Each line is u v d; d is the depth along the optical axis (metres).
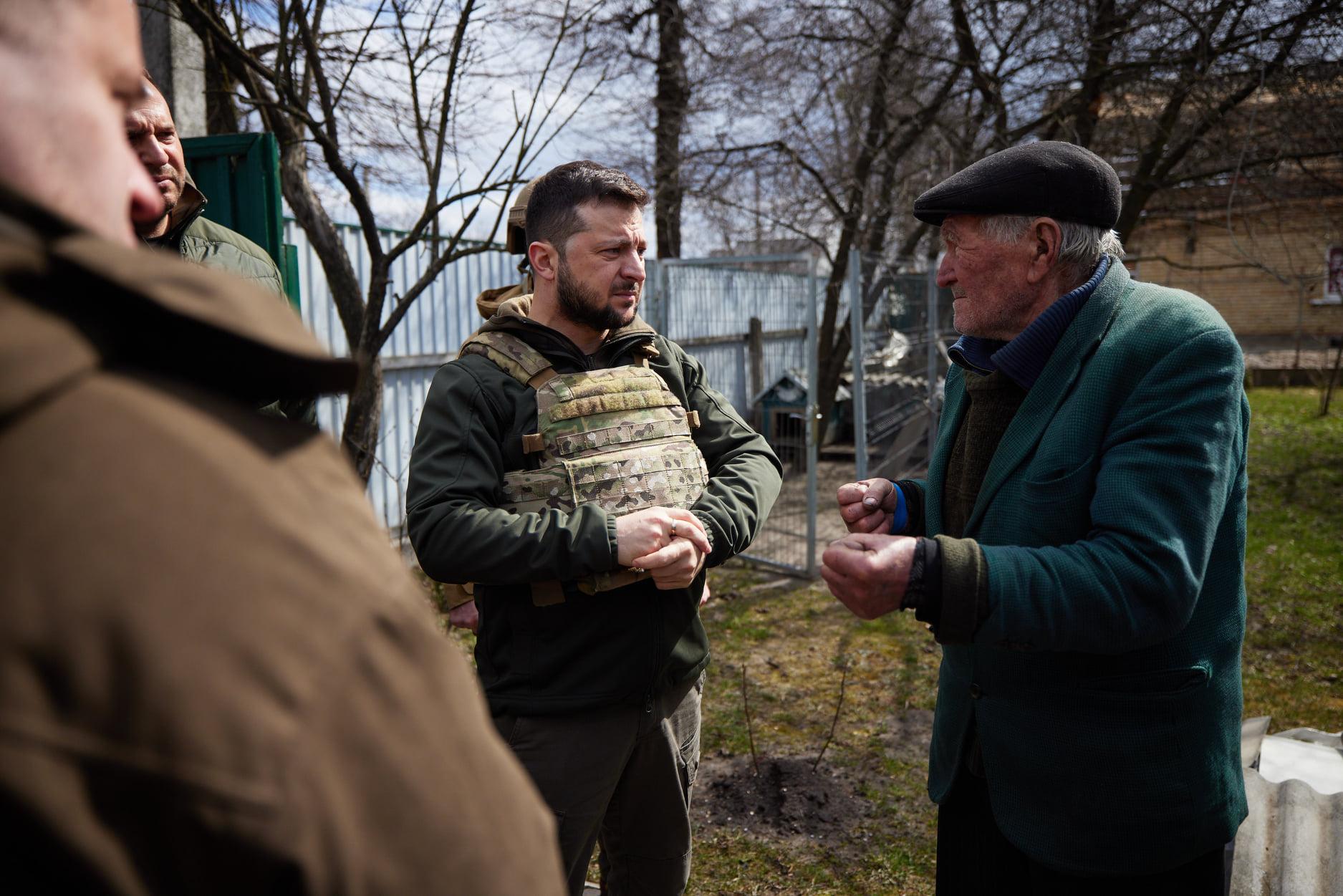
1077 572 1.15
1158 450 1.21
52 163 0.49
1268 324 18.66
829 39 7.58
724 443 2.01
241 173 2.64
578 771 1.63
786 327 7.19
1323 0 5.75
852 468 8.59
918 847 2.66
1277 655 4.09
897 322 6.92
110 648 0.39
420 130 3.03
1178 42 6.26
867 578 1.16
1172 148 7.05
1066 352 1.35
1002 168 1.39
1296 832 2.24
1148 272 19.17
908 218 9.39
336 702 0.45
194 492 0.44
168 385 0.48
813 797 2.91
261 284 2.13
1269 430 9.91
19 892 0.39
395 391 5.64
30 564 0.39
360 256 5.29
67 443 0.41
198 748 0.40
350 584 0.48
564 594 1.62
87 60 0.51
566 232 1.70
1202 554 1.19
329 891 0.43
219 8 2.99
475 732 0.54
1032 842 1.34
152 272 0.47
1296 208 8.12
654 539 1.54
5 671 0.38
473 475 1.62
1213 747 1.32
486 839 0.51
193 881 0.41
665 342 2.00
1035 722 1.33
